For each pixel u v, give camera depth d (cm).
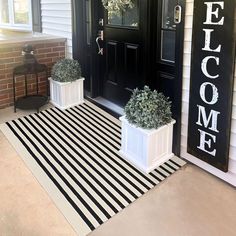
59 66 386
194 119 253
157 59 312
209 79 231
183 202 223
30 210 213
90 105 405
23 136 320
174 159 278
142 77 330
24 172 257
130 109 260
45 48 417
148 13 303
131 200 225
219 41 217
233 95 219
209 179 250
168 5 288
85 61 421
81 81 402
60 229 197
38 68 382
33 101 396
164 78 308
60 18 435
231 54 211
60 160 276
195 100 247
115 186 240
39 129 337
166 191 235
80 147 300
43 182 244
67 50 439
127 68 355
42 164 270
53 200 223
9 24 539
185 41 248
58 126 346
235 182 237
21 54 390
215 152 241
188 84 255
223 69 219
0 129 335
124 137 277
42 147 299
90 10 379
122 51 357
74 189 236
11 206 216
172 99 300
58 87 387
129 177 252
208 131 242
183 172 259
